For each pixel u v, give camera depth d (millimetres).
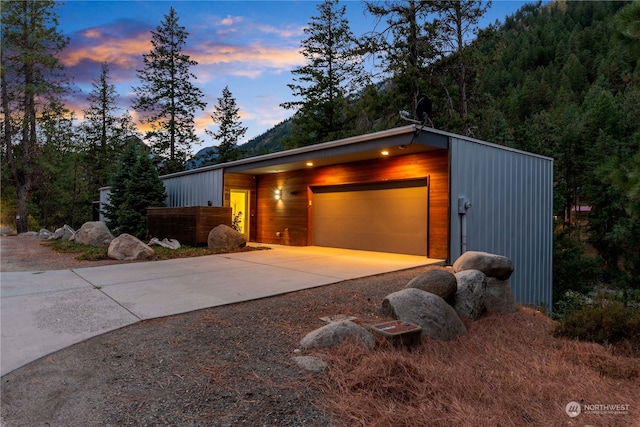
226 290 5059
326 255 8867
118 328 3494
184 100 29938
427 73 15391
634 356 3359
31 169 21781
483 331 3801
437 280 4152
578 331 3754
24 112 21906
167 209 11820
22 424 1961
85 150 31125
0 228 20312
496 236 8273
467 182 7680
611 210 23203
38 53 20906
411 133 6945
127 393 2271
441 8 14812
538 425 2119
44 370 2598
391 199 9117
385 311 3760
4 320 3725
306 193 11500
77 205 30281
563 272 17125
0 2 20500
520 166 9070
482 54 14859
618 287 20516
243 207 13297
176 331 3420
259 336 3283
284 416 2027
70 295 4777
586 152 26953
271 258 8375
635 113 27062
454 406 2207
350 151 8375
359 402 2164
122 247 8352
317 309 4164
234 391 2287
